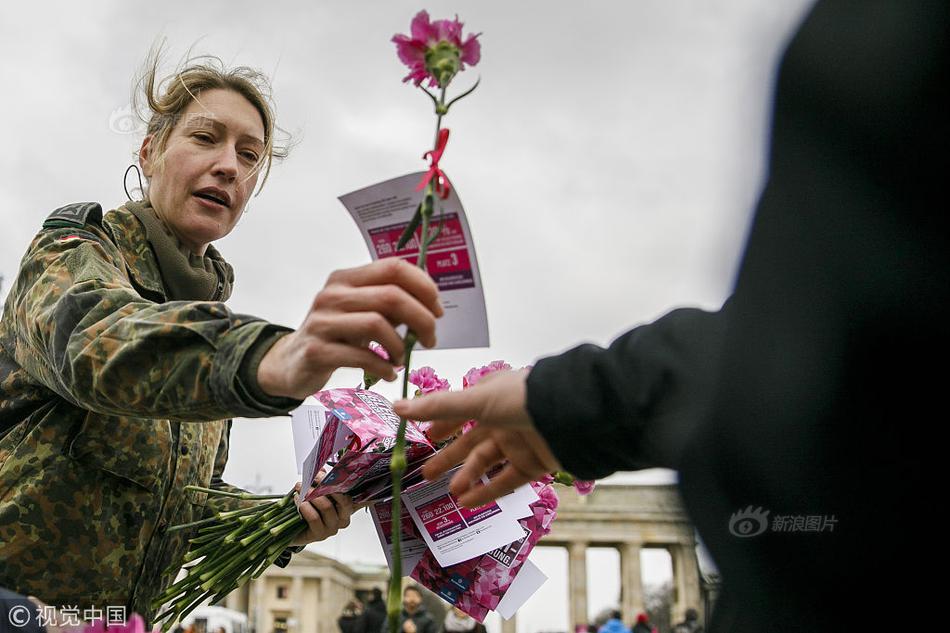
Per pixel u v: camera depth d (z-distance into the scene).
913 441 0.55
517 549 1.62
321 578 37.09
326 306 0.95
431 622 7.62
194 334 1.08
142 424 1.53
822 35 0.58
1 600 1.23
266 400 1.03
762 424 0.59
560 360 0.84
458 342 1.04
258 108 1.89
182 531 1.69
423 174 0.99
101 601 1.50
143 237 1.67
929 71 0.53
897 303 0.54
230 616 14.48
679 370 0.73
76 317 1.20
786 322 0.58
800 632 0.59
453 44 1.03
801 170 0.58
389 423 1.46
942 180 0.53
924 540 0.56
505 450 1.05
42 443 1.46
